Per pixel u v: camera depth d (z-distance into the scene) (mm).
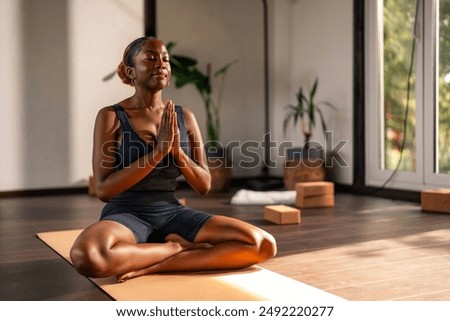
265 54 6047
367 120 5258
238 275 2322
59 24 5340
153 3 5680
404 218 3832
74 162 5445
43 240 3104
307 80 6031
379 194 5086
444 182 4527
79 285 2217
